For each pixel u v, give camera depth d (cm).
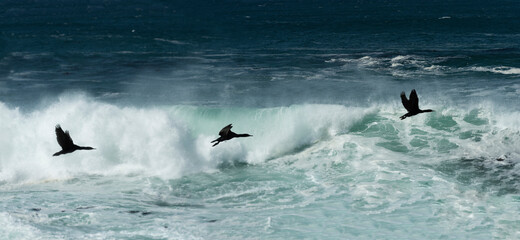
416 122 7619
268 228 4866
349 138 7231
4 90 11056
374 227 4831
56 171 6738
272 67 13075
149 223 4991
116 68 13712
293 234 4738
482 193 5484
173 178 6494
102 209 5369
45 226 4891
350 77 11562
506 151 6644
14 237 4644
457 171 6100
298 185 6012
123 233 4750
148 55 16025
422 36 19475
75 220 5059
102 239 4622
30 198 5734
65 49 17625
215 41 19388
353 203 5372
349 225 4891
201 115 7819
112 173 6700
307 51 16050
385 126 7544
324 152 6981
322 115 7662
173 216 5200
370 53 15062
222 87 10900
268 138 7506
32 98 10331
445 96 9256
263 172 6562
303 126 7588
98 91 10875
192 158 6875
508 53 14400
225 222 5031
